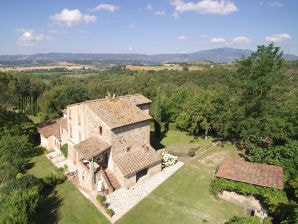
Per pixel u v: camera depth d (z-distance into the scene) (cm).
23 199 2192
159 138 5144
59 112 7100
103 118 3017
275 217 2348
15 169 3384
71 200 2747
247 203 2623
